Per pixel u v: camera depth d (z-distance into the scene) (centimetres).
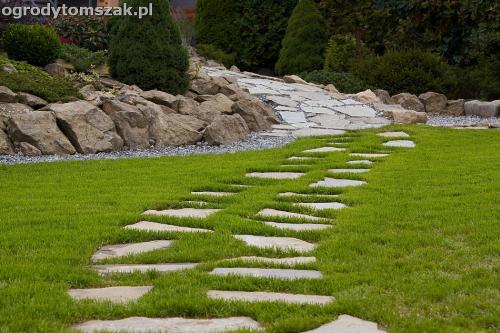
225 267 457
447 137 1202
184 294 388
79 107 1059
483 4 1809
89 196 705
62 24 1833
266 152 1047
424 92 1773
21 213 615
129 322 351
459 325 353
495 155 999
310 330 341
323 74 1831
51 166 896
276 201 693
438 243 520
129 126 1094
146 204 656
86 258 474
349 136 1227
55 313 358
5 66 1259
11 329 334
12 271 432
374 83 1806
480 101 1675
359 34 2044
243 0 2344
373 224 582
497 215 608
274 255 492
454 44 1947
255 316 360
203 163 936
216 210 644
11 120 998
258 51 2338
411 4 1923
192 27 2355
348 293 399
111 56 1370
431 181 786
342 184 782
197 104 1287
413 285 415
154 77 1328
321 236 545
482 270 443
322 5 2073
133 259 477
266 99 1521
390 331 342
